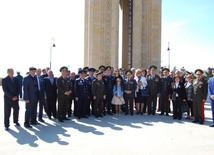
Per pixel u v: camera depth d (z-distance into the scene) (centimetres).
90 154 521
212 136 698
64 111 966
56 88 1030
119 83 1128
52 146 584
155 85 1125
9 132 740
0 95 2295
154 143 616
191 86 984
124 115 1114
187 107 1055
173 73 1274
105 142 622
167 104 1113
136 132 745
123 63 2462
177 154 527
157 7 2014
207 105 1566
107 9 2012
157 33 1998
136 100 1159
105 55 2003
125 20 2484
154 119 1002
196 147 582
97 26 1970
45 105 1098
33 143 611
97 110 1075
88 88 1059
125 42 2470
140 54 1927
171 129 795
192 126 852
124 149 560
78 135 700
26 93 820
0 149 558
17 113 841
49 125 858
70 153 527
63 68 948
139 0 1930
